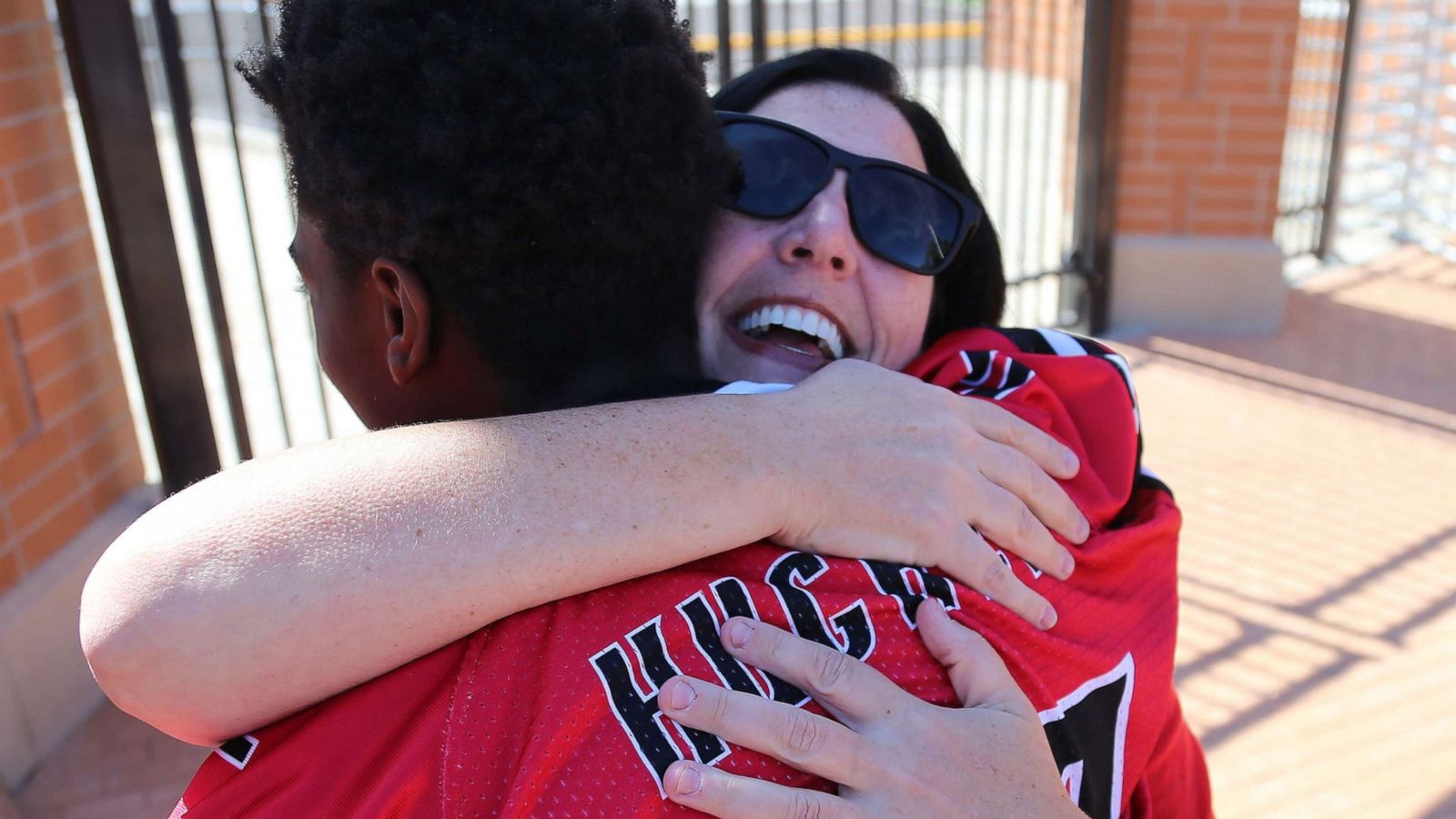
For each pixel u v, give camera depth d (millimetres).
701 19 11375
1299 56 6668
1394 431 4793
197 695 867
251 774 901
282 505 900
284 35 989
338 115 933
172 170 8742
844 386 1101
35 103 3166
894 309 1377
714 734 877
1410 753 2988
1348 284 6500
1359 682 3260
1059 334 1415
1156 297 5918
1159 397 5156
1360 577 3760
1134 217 5855
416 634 874
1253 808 2836
